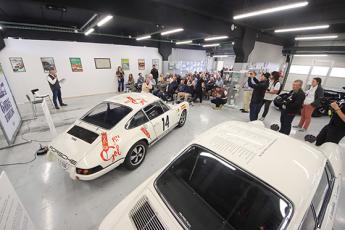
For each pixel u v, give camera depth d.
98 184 2.48
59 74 8.10
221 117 5.54
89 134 2.50
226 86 7.57
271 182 1.13
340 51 8.91
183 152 1.59
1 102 3.69
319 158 1.38
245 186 1.19
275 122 5.20
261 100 4.59
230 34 6.46
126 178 2.61
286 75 11.79
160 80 8.81
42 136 4.02
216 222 1.12
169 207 1.23
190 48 14.76
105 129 2.53
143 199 1.33
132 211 1.28
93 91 9.36
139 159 2.88
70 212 2.04
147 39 10.01
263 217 1.06
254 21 6.02
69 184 2.47
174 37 11.01
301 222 0.97
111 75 9.81
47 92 7.91
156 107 3.30
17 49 6.94
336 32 6.76
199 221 1.14
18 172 2.71
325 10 4.66
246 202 1.15
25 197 2.24
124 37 9.23
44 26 6.30
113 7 3.93
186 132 4.28
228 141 1.53
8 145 3.50
